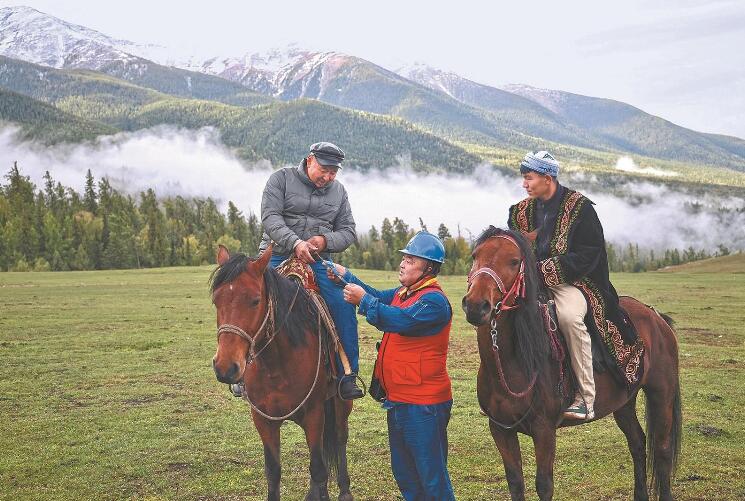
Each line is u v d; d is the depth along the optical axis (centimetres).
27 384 1241
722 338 1884
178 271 6444
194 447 870
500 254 527
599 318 593
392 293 634
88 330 1977
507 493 713
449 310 540
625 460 828
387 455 839
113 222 9512
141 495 712
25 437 912
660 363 667
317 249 661
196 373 1348
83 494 714
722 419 1013
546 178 598
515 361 545
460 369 1399
